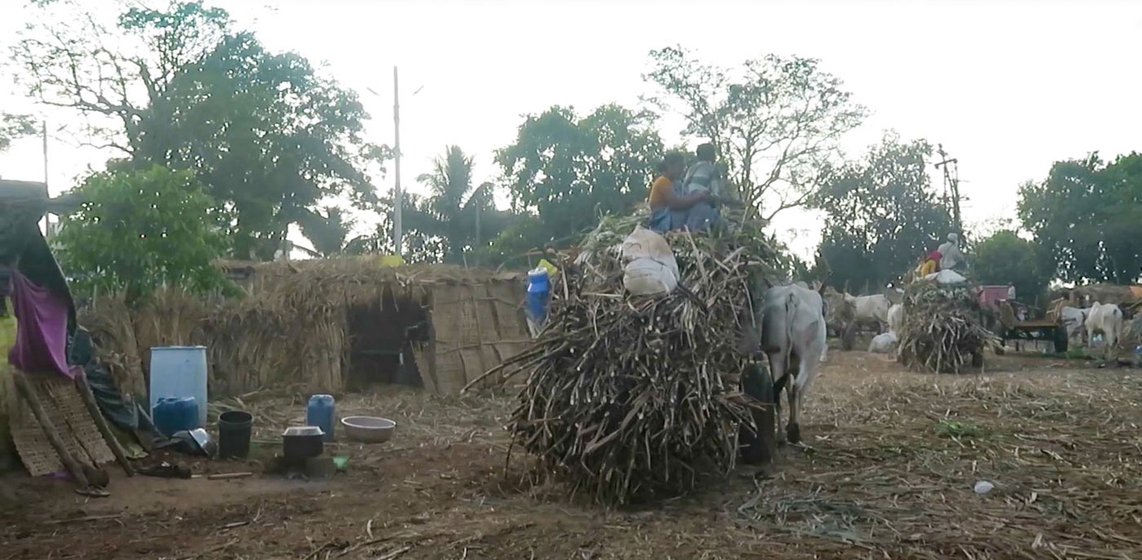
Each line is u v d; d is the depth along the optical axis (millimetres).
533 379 7391
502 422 11516
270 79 29797
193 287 12734
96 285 11828
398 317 15781
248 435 9086
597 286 7430
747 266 8266
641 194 33125
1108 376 16281
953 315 17750
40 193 8195
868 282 37875
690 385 6984
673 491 7316
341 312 14430
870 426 10680
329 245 32156
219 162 27188
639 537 6203
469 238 36062
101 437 8406
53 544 6082
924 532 6270
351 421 10305
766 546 6000
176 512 6902
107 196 11547
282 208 29844
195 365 10242
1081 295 32500
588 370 7031
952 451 9094
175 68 28734
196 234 12305
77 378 8352
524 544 6055
